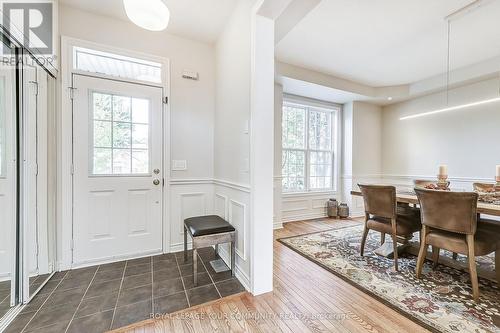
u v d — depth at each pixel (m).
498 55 3.19
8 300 1.66
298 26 2.57
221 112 2.62
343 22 2.49
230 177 2.35
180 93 2.71
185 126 2.75
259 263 1.82
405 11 2.31
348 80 4.16
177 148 2.71
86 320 1.50
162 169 2.62
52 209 2.12
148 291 1.85
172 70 2.67
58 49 2.16
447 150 4.06
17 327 1.44
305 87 3.96
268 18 1.84
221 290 1.88
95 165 2.32
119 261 2.41
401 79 4.12
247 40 1.93
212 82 2.90
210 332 1.40
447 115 4.06
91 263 2.30
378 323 1.49
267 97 1.84
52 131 2.12
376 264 2.37
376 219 2.49
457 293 1.81
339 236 3.36
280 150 3.93
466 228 1.72
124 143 2.45
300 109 4.65
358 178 4.84
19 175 1.74
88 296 1.77
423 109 4.41
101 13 2.32
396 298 1.75
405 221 2.34
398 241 2.81
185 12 2.28
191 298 1.76
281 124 3.93
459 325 1.45
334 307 1.65
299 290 1.88
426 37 2.77
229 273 2.17
